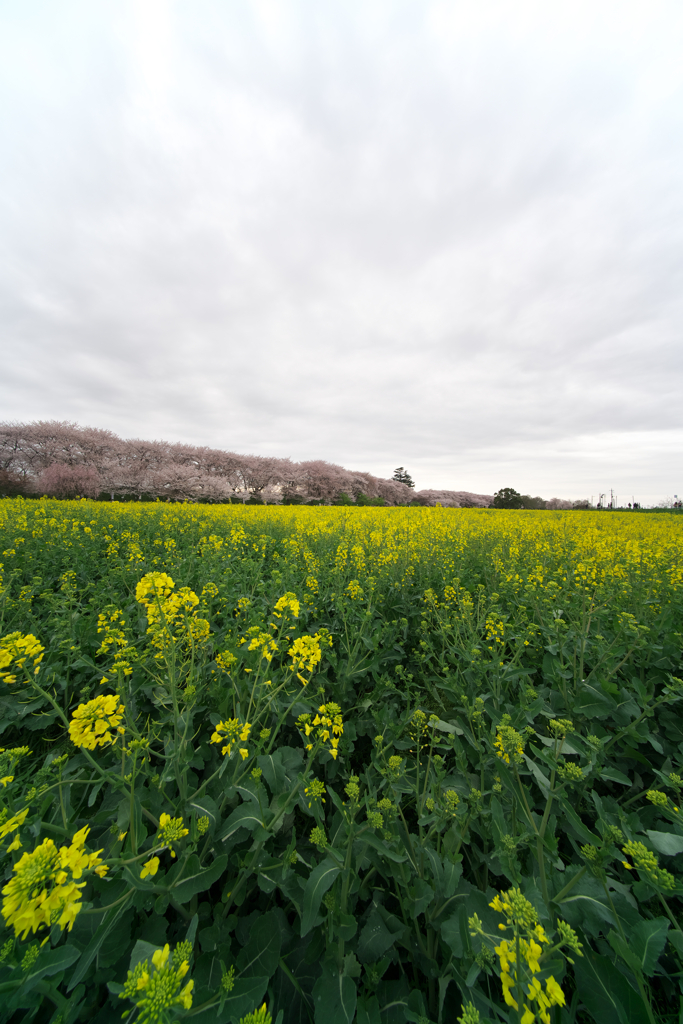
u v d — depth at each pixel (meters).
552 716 2.43
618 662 3.26
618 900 1.50
